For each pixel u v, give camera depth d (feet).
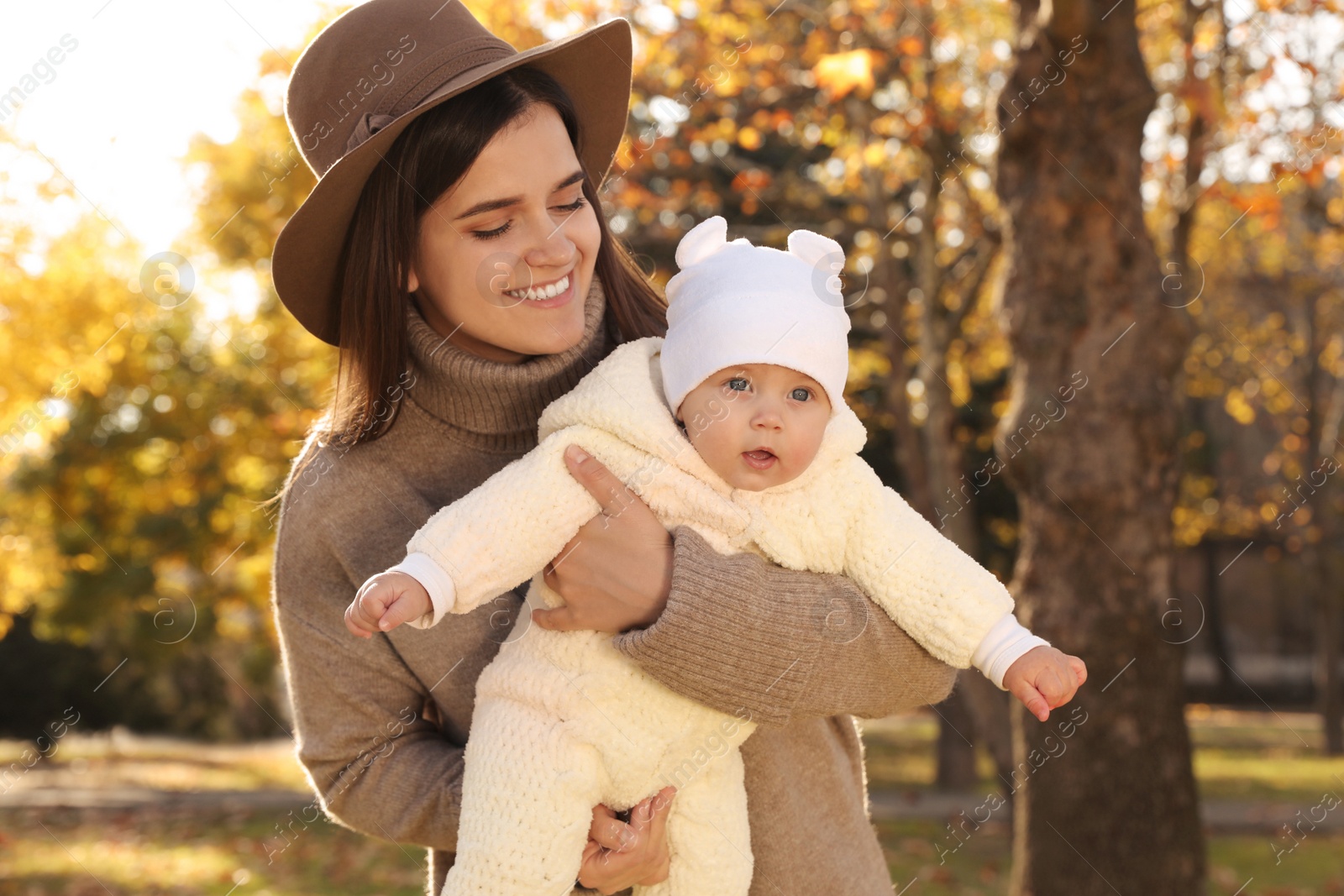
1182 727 18.19
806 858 6.28
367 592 5.65
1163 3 27.61
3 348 33.04
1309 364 54.85
